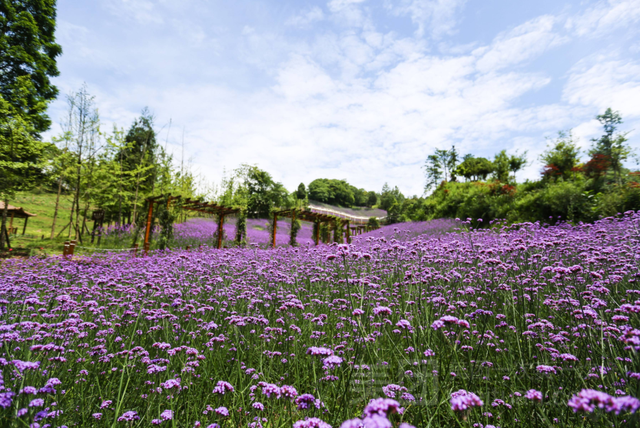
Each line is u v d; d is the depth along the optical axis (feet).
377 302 14.67
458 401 5.44
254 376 8.77
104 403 7.57
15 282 19.61
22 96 57.62
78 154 63.77
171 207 53.42
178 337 12.62
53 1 67.62
